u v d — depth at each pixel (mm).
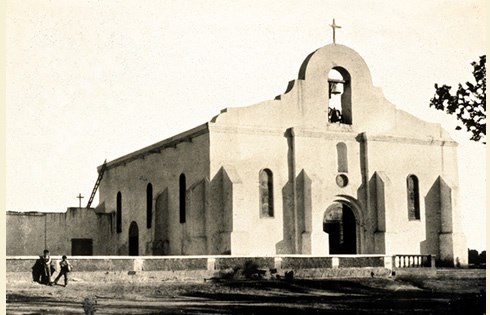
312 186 44188
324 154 45875
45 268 33500
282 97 45344
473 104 26562
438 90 26984
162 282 35719
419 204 48094
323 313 29391
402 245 47062
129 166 55812
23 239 54500
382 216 46312
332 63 46906
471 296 34531
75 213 56562
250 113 44406
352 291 35812
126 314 28016
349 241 46969
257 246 43531
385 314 29641
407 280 40156
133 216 54562
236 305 30531
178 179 47281
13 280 33031
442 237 48156
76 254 56344
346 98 47688
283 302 31766
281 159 44906
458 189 48656
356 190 46656
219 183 43219
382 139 47375
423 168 48594
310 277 39344
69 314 27594
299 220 44562
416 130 48781
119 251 56969
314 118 46000
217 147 43375
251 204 43625
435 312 30656
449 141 49500
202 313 28453
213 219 43094
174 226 47625
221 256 37844
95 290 33031
